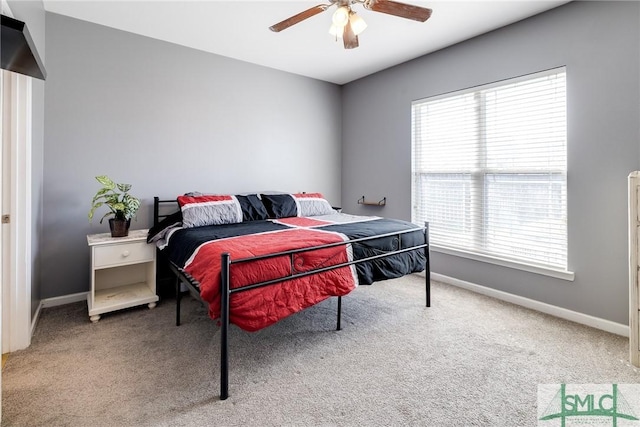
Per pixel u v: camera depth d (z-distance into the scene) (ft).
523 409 4.92
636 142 7.07
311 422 4.66
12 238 6.56
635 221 6.01
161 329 7.66
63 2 8.04
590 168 7.73
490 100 9.71
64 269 8.90
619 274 7.41
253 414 4.82
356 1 6.33
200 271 5.94
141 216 9.92
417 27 9.27
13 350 6.59
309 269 6.31
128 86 9.59
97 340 7.08
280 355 6.47
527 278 9.02
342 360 6.29
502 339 7.13
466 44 10.15
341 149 15.01
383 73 12.89
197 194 10.46
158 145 10.15
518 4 8.08
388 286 10.84
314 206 11.92
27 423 4.58
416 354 6.50
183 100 10.57
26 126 6.69
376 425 4.61
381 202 13.20
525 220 9.09
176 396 5.22
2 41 4.04
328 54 11.27
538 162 8.73
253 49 10.81
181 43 10.34
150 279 9.28
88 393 5.27
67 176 8.81
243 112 11.90
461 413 4.84
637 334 6.02
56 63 8.55
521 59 8.88
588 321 7.84
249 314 5.39
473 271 10.34
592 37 7.59
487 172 9.87
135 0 7.97
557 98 8.31
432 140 11.41
